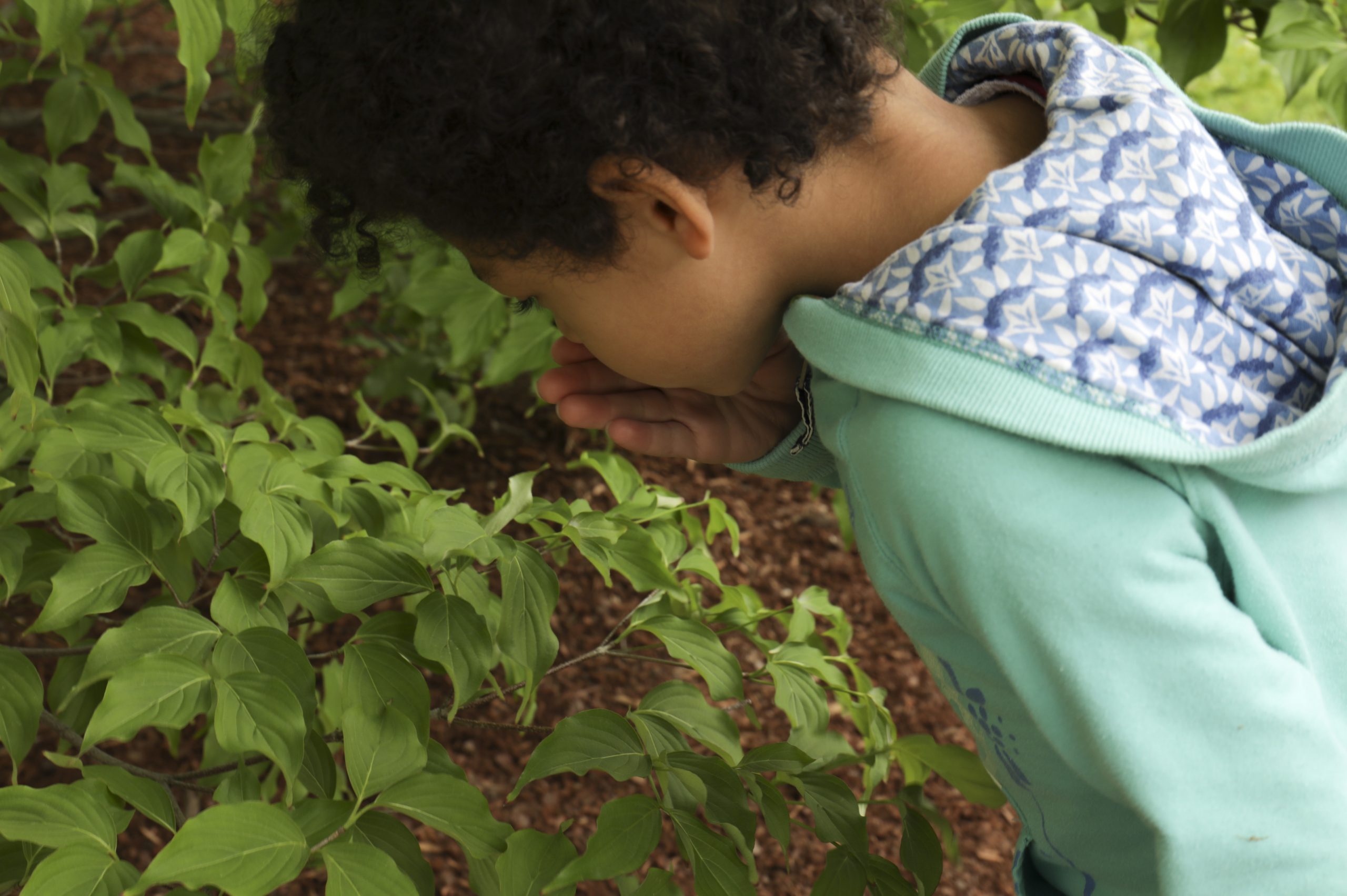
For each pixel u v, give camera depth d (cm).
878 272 77
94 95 179
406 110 73
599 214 76
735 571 297
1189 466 72
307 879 203
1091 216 75
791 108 76
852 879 110
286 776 91
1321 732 72
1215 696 70
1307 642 77
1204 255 75
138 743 222
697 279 82
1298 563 77
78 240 346
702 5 72
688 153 74
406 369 292
